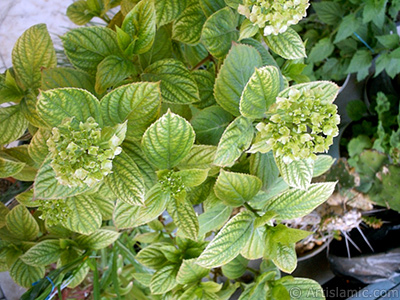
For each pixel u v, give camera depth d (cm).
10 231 63
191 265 60
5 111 56
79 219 57
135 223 52
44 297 57
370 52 107
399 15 115
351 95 117
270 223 57
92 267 63
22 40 52
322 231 95
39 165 54
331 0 112
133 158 49
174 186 50
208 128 54
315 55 108
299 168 49
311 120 45
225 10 50
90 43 51
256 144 47
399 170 91
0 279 96
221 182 51
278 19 45
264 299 62
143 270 79
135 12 50
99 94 51
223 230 51
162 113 57
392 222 100
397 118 103
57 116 44
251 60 48
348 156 112
